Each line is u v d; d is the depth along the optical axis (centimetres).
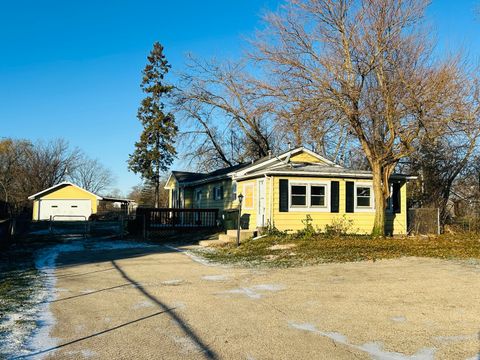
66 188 4291
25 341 550
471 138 2250
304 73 1588
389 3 1516
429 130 1577
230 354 505
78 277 1027
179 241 1973
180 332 588
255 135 3694
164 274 1063
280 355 501
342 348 523
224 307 721
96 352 511
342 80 1525
